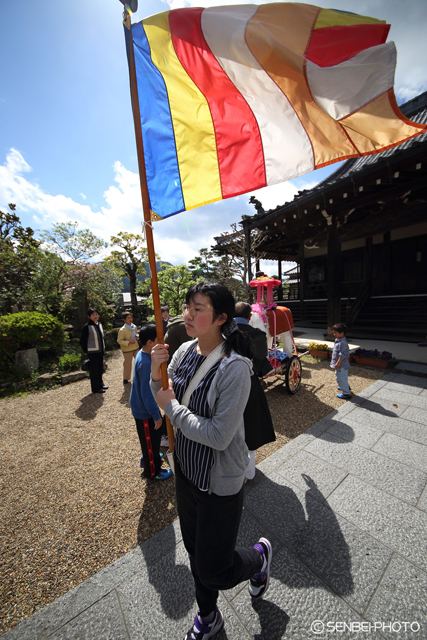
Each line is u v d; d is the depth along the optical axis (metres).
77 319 10.44
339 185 6.32
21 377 6.57
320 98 1.50
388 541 1.82
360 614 1.42
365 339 8.05
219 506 1.08
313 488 2.35
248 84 1.55
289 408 4.05
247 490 2.37
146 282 17.48
